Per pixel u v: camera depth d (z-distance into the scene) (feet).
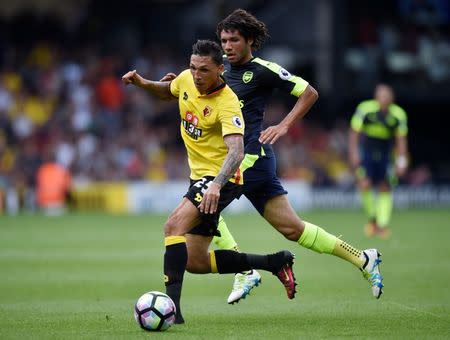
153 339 85.81
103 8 398.21
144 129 359.05
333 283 137.18
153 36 405.80
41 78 366.63
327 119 379.76
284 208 104.22
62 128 350.43
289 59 385.29
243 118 102.99
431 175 404.36
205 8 397.80
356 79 375.04
